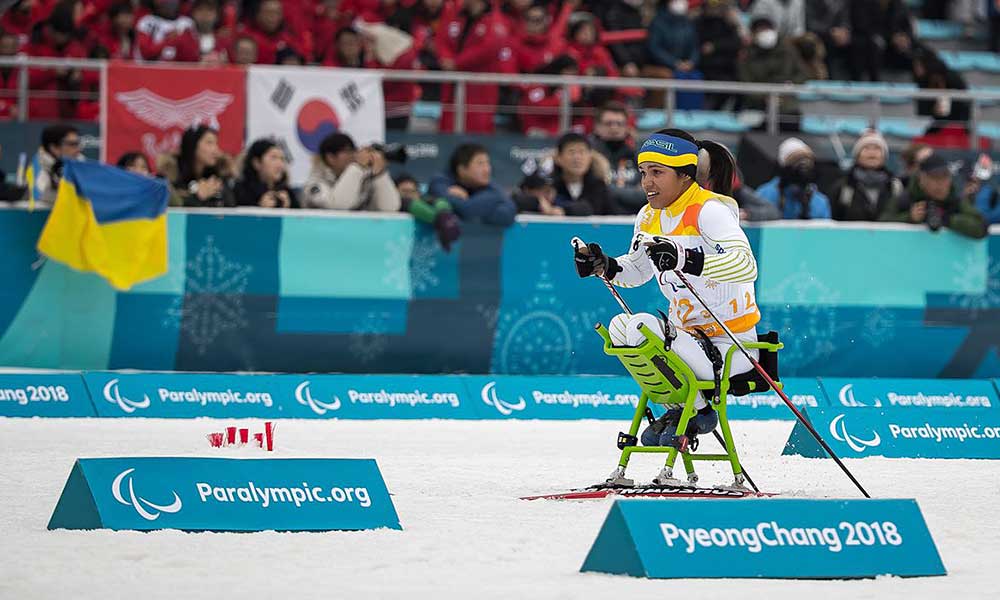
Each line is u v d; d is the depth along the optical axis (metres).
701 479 30.05
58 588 17.59
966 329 54.12
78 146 49.69
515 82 60.53
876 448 35.88
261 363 49.59
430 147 60.75
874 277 53.31
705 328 27.38
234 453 32.94
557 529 22.88
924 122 69.44
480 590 17.88
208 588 17.77
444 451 34.59
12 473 28.58
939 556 19.94
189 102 57.38
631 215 53.66
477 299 50.78
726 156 28.23
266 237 49.47
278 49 63.78
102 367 48.81
